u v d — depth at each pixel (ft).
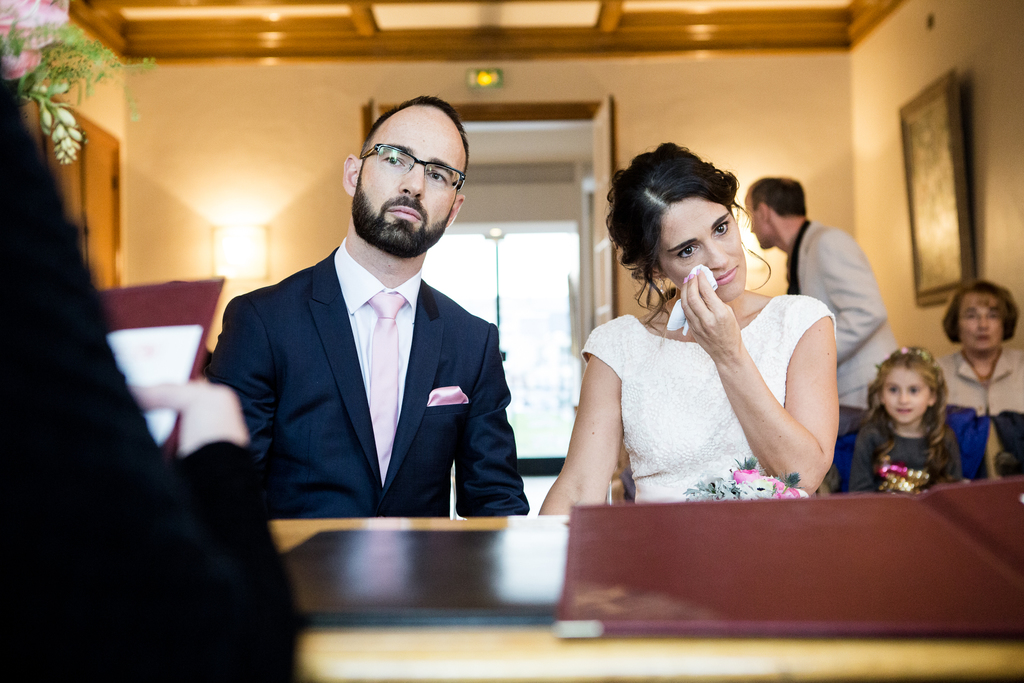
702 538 2.41
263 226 18.78
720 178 5.54
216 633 1.33
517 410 39.14
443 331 6.02
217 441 1.99
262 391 5.60
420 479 5.77
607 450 6.06
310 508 5.59
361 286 5.81
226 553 1.61
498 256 39.42
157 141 18.85
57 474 1.24
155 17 18.43
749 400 5.04
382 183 5.63
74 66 4.43
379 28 18.84
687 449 5.72
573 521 2.66
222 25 18.71
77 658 1.24
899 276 16.90
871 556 2.18
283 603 1.57
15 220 1.30
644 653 1.70
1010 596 1.88
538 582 2.21
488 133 29.96
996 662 1.67
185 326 2.34
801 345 5.69
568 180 35.19
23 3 3.91
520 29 18.95
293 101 18.95
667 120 19.04
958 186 14.11
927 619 1.77
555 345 39.19
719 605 1.88
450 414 5.90
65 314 1.32
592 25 18.85
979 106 13.84
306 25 18.81
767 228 12.58
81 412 1.28
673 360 5.92
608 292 18.15
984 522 2.42
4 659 1.23
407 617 1.91
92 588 1.24
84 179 16.56
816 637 1.74
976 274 13.99
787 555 2.22
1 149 1.32
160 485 1.37
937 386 9.56
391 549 2.66
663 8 18.66
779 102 19.03
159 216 18.79
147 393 2.10
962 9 14.29
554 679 1.69
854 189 18.93
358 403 5.62
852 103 19.02
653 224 5.55
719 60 19.04
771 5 18.67
